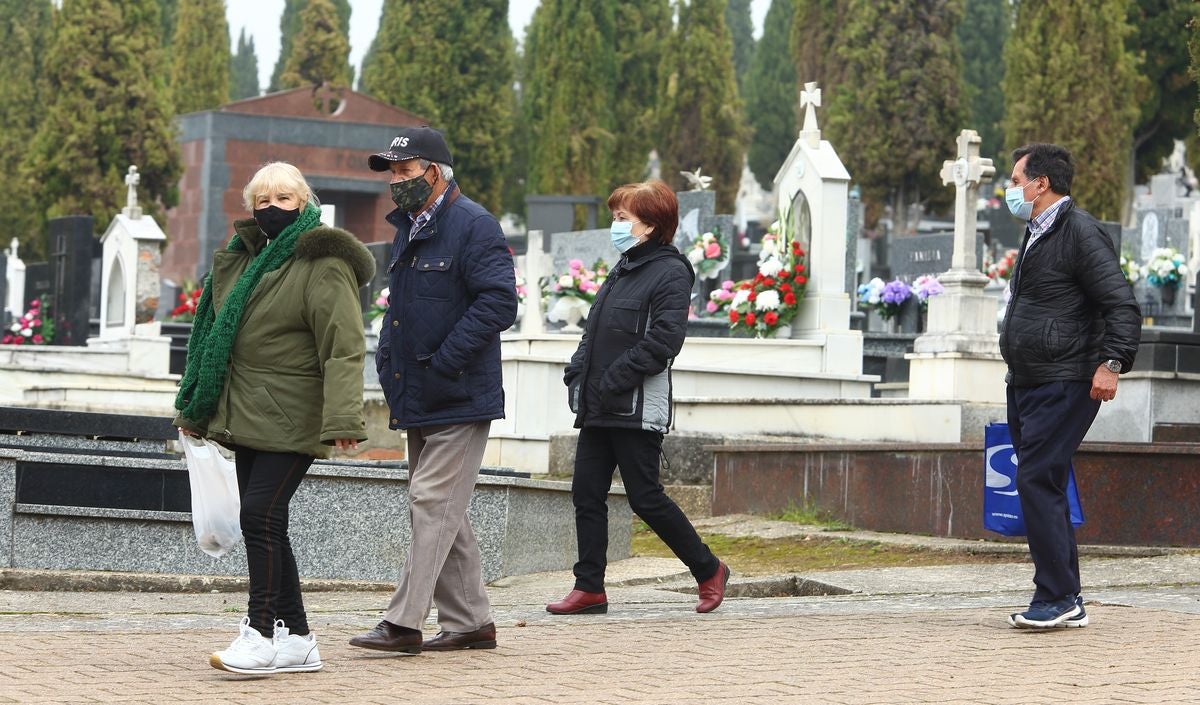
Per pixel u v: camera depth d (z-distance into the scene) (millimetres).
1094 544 10836
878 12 53781
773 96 80250
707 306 22188
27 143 59750
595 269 20797
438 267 7020
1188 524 10703
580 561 8617
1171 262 26812
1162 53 49469
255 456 6672
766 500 13555
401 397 7074
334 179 44875
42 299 31594
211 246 44406
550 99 58000
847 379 16750
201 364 6602
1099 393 7582
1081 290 7676
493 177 62188
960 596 9250
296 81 67688
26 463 9609
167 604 9055
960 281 16250
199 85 65938
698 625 7965
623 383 8359
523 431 16422
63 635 7473
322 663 6777
